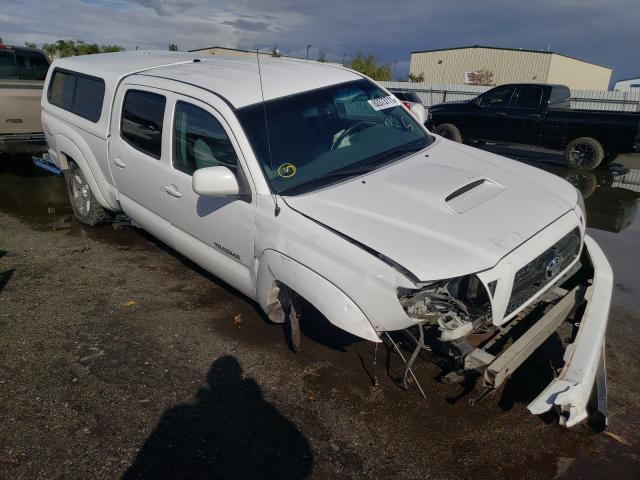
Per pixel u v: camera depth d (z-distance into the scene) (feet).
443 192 10.42
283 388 11.09
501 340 10.32
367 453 9.36
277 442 9.62
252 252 11.54
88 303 14.67
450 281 9.21
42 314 14.03
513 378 11.25
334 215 10.02
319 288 9.68
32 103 26.94
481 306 9.18
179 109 13.16
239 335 13.10
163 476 8.87
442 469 9.00
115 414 10.30
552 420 9.77
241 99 12.09
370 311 9.16
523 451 9.36
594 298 10.46
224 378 11.43
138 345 12.67
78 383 11.22
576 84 149.79
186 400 10.73
